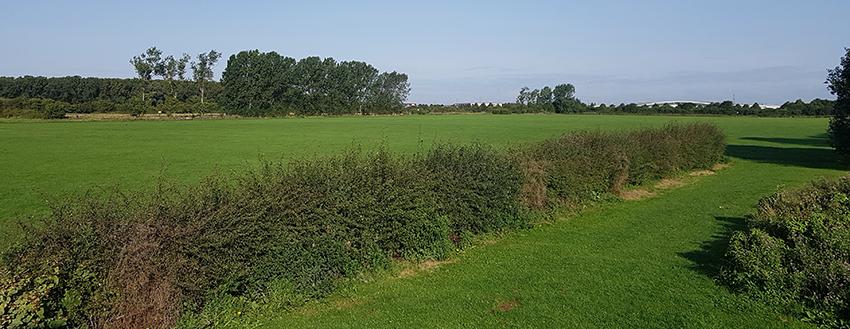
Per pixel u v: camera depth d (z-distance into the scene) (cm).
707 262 1052
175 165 3073
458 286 924
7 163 3080
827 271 788
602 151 1781
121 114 10369
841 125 3159
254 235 772
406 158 1238
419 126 7850
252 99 11406
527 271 1006
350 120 10031
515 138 5391
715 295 862
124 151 3862
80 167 2950
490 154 1330
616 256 1109
